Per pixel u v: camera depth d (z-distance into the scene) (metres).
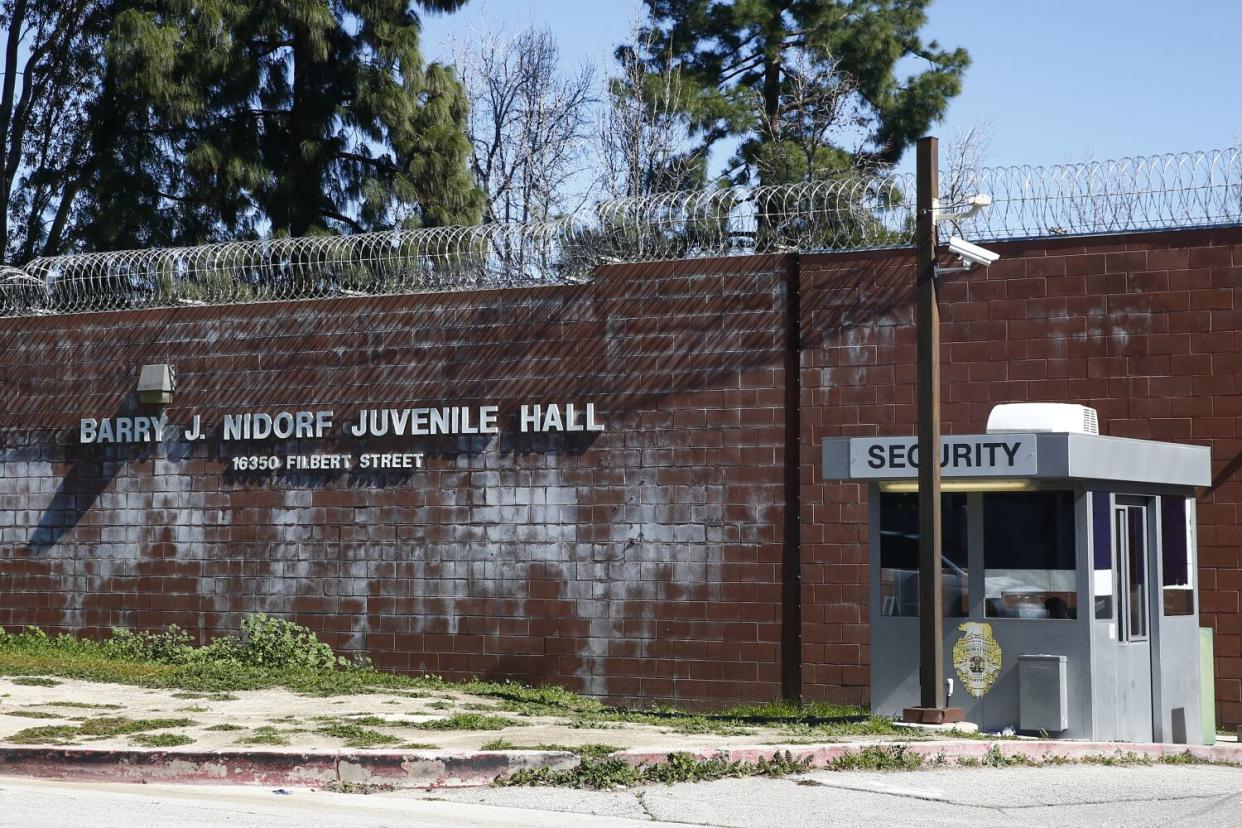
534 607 18.38
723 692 17.31
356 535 19.42
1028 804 9.96
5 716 13.48
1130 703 14.01
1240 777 11.66
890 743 11.95
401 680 17.73
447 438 19.03
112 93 35.12
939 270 13.86
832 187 17.77
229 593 20.06
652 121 40.12
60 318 21.48
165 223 34.47
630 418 18.06
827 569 16.92
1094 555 13.62
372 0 33.81
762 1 38.84
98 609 20.81
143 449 20.80
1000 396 16.45
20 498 21.44
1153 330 15.96
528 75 46.09
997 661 13.73
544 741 11.88
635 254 18.55
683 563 17.66
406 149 33.81
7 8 37.56
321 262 20.34
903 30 38.91
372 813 9.66
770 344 17.47
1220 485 15.65
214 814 9.41
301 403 19.91
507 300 18.86
